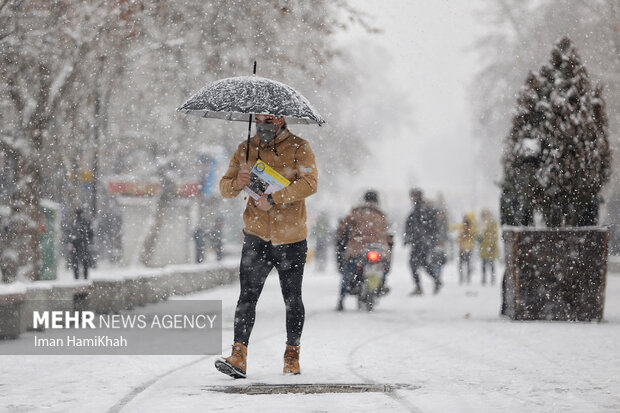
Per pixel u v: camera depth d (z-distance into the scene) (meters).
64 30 34.97
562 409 14.48
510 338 25.33
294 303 18.19
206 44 39.44
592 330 27.11
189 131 52.66
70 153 38.31
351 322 31.73
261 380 17.42
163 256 62.03
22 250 33.91
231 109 17.52
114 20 35.81
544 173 30.84
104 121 42.69
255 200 17.67
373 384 16.97
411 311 37.50
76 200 41.16
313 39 40.56
